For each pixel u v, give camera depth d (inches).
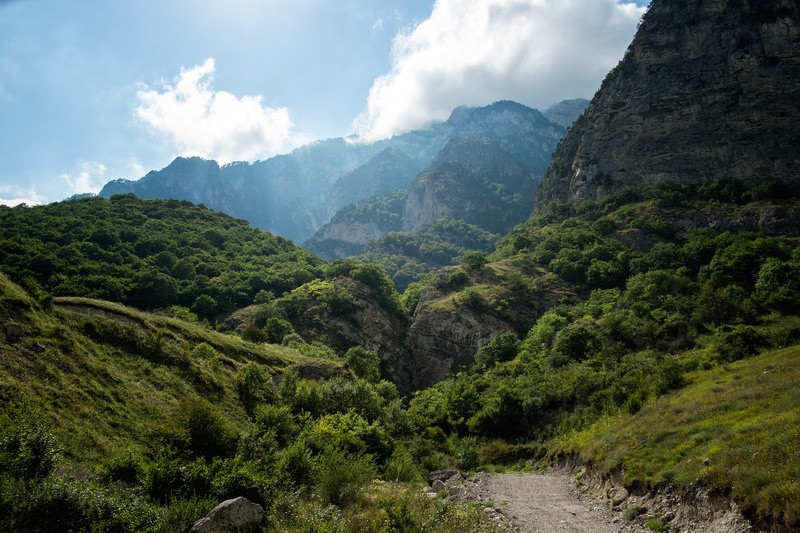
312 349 2869.1
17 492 510.0
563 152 6540.4
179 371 1348.4
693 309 2372.0
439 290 4303.6
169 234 4847.4
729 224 3759.8
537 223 5689.0
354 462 885.8
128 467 716.0
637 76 5191.9
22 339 1003.3
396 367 3713.1
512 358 3073.3
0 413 748.6
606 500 923.4
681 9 5064.0
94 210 4948.3
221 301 3860.7
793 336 1544.0
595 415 1651.1
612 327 2406.5
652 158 4795.8
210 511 578.2
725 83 4500.5
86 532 499.8
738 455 678.5
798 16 4281.5
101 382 1048.2
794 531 498.3
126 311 1640.0
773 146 4018.2
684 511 684.7
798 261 2610.7
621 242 4133.9
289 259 5442.9
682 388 1349.7
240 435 987.3
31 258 3110.2
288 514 659.4
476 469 1625.2
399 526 687.1
